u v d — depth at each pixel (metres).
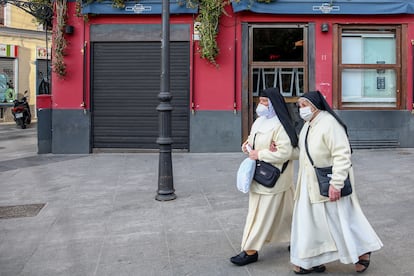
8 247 4.83
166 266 4.23
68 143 11.32
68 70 11.23
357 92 11.63
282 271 4.08
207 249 4.67
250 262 4.26
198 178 8.25
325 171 3.80
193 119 11.23
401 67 11.49
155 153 11.30
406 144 11.52
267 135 4.13
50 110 11.50
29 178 8.46
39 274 4.09
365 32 11.52
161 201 6.61
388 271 4.03
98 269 4.18
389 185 7.45
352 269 4.07
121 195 7.04
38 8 11.99
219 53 11.17
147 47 11.28
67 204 6.56
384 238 4.89
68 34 11.16
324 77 11.34
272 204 4.14
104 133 11.41
